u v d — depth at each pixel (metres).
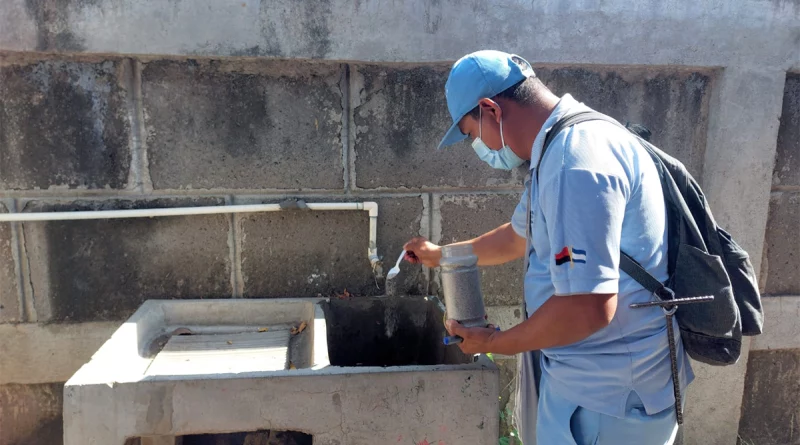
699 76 2.51
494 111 1.47
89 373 1.64
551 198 1.26
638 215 1.33
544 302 1.38
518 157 1.55
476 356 1.81
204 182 2.31
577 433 1.47
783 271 2.74
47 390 2.37
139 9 2.09
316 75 2.29
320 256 2.43
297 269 2.43
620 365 1.38
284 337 2.19
